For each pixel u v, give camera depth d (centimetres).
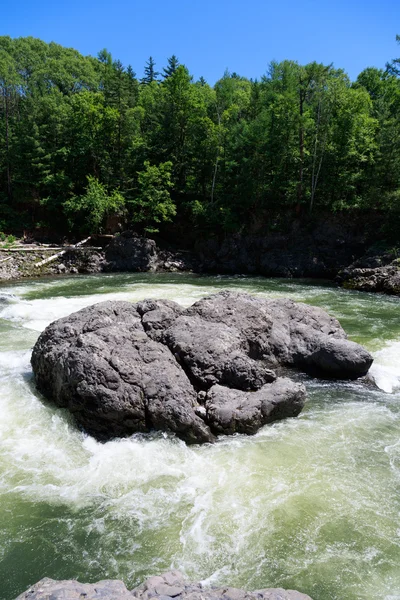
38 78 7581
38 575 564
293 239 3847
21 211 4472
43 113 4578
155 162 4406
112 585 482
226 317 1280
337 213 3816
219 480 761
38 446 865
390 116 4566
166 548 611
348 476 778
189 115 4438
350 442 896
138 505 696
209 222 4094
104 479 762
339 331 1466
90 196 3925
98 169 4634
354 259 3606
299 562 589
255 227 3984
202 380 1041
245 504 699
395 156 3684
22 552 601
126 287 2720
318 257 3722
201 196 4384
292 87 4044
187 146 4488
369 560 593
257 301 1455
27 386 1119
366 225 3728
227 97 4681
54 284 2853
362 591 546
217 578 561
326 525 656
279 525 654
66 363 965
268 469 794
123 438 896
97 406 895
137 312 1220
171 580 491
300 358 1314
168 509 688
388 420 997
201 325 1177
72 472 781
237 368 1048
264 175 4131
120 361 962
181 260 3991
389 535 639
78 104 4447
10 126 5125
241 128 4116
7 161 4534
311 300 2402
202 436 880
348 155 3834
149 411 899
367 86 5638
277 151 3984
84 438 900
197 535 634
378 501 712
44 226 4231
